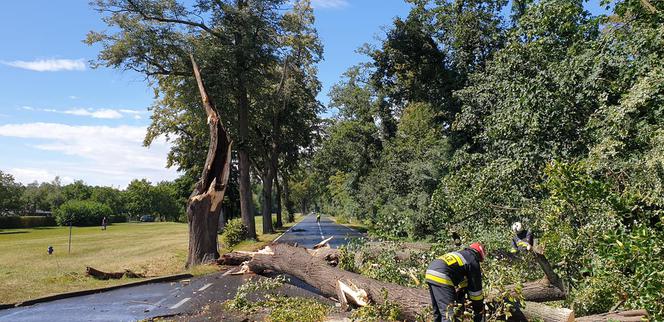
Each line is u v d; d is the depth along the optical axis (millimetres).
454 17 24156
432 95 26750
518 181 10953
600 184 6477
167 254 19938
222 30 29344
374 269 9938
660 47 9797
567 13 11805
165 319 8477
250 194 31562
